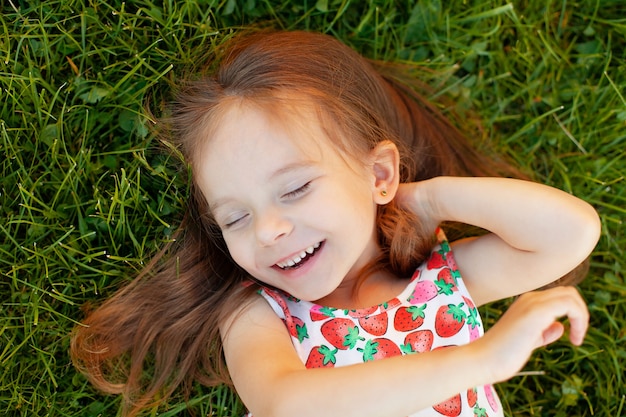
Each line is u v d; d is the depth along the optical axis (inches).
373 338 69.1
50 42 77.9
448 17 86.6
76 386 80.3
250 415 76.9
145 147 77.7
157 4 80.7
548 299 54.3
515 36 90.5
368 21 86.4
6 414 77.4
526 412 88.7
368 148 71.1
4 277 77.5
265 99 65.6
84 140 77.7
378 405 55.9
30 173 77.3
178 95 74.8
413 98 86.7
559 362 88.9
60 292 78.4
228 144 65.2
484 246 71.6
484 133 89.4
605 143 89.0
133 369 77.9
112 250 78.7
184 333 77.2
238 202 65.2
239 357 67.1
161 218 79.7
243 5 83.2
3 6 78.0
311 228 64.4
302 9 85.0
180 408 79.8
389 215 72.9
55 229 77.4
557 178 90.0
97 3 77.6
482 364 53.9
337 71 73.3
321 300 73.1
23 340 77.2
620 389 87.3
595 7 89.6
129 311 77.3
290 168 64.1
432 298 70.7
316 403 57.4
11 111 77.0
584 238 64.4
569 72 90.6
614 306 89.1
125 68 79.7
